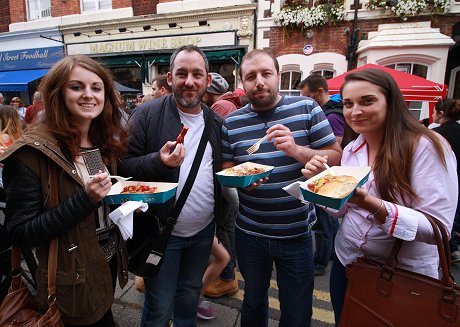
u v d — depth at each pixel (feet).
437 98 12.67
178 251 5.29
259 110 5.27
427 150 3.54
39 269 3.84
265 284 5.54
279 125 4.65
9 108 10.03
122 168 4.95
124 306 7.57
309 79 10.63
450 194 3.48
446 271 3.21
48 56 30.99
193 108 5.21
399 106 3.77
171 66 5.17
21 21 31.68
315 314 7.45
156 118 5.23
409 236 3.38
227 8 23.09
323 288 8.52
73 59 3.81
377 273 3.62
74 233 3.75
